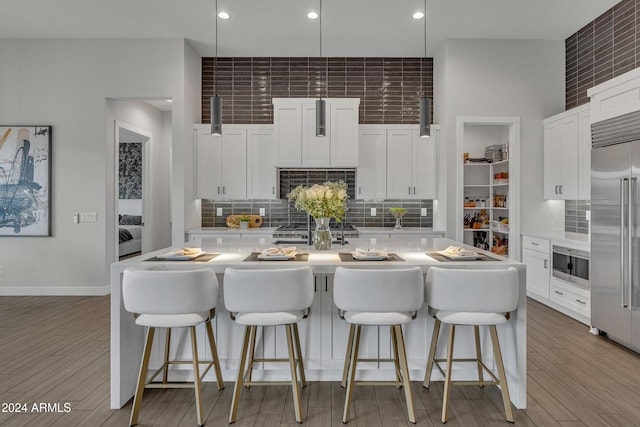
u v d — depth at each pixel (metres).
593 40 4.62
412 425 2.24
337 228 5.47
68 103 5.07
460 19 4.61
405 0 4.18
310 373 2.79
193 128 5.45
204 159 5.48
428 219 5.76
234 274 2.16
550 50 5.17
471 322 2.24
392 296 2.17
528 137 5.15
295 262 2.49
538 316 4.23
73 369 2.93
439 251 3.00
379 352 2.71
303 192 3.10
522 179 5.15
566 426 2.22
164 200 7.29
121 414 2.34
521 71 5.15
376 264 2.44
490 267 2.44
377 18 4.59
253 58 5.77
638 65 3.95
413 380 2.78
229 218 5.61
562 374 2.86
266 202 5.81
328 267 2.44
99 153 5.09
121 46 5.09
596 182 3.59
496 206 5.55
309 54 5.65
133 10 4.39
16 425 2.22
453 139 5.15
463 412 2.38
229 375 2.76
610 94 3.46
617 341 3.49
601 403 2.46
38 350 3.28
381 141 5.44
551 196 4.95
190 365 2.70
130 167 8.78
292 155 5.32
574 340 3.54
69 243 5.09
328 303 2.72
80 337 3.58
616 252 3.33
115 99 5.17
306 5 4.29
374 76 5.76
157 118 7.00
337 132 5.31
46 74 5.07
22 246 5.08
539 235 4.68
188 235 5.20
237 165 5.48
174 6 4.31
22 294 5.08
